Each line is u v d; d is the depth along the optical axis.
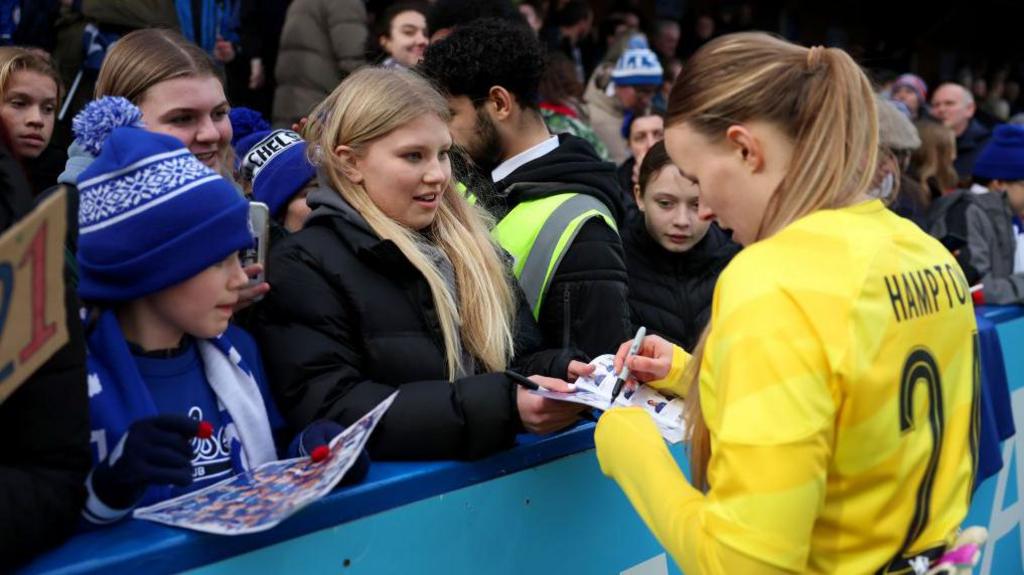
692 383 1.57
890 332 1.37
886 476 1.40
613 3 8.53
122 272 1.56
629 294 3.00
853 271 1.36
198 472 1.69
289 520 1.57
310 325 1.91
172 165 1.59
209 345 1.76
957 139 6.96
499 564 1.91
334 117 2.06
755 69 1.45
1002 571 3.43
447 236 2.12
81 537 1.46
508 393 1.85
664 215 2.93
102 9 4.09
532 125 2.63
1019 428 3.55
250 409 1.77
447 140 2.07
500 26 2.61
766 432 1.29
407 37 4.40
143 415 1.58
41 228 1.24
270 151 2.54
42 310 1.28
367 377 1.95
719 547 1.32
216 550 1.49
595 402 1.83
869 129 1.46
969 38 12.91
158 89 2.16
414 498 1.75
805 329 1.32
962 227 4.16
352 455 1.54
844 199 1.46
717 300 1.42
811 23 11.18
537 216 2.45
